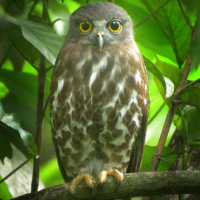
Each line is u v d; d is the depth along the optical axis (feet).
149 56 39.68
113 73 30.07
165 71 30.32
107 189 26.40
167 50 37.19
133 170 33.24
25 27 26.03
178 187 24.03
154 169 28.14
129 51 31.12
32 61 30.50
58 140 31.04
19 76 33.30
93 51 30.71
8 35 28.71
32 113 33.86
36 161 29.68
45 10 31.91
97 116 29.91
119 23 31.55
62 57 31.01
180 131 30.09
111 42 31.07
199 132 29.99
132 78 30.35
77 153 30.96
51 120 31.12
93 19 31.27
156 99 36.83
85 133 30.27
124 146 30.78
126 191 25.58
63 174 33.04
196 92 27.53
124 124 30.22
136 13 38.17
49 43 26.04
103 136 30.37
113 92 29.89
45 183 38.52
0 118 24.31
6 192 31.37
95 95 29.76
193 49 22.99
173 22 32.30
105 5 31.94
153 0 32.50
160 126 37.29
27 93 33.73
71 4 40.24
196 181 23.81
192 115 29.76
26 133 24.39
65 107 30.12
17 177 32.60
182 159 29.68
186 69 29.35
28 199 26.32
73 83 30.01
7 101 33.78
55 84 30.60
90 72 30.07
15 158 32.81
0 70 33.30
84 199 26.76
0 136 28.53
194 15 35.53
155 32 37.52
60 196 26.43
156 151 28.37
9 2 31.17
